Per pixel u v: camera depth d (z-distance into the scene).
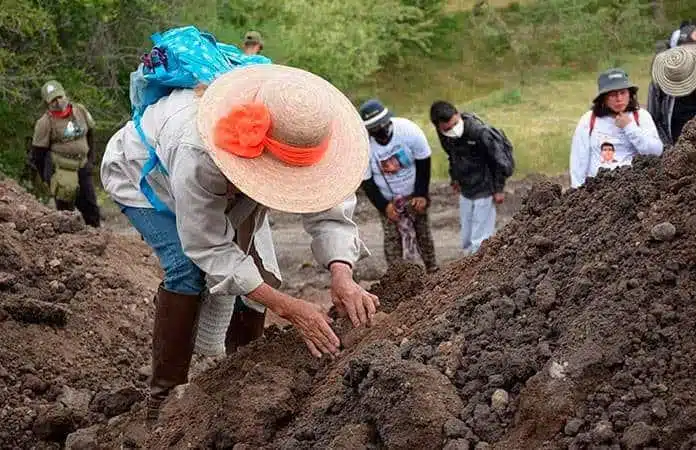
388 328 4.50
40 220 7.42
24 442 5.29
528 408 3.51
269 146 3.96
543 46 34.12
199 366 5.97
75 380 5.96
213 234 4.10
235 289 4.10
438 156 19.31
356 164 4.10
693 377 3.43
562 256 4.12
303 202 3.96
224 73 4.16
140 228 4.58
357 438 3.70
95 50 19.06
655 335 3.55
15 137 17.20
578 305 3.84
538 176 16.28
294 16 24.77
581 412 3.45
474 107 27.47
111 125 18.39
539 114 25.73
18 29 16.27
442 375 3.75
